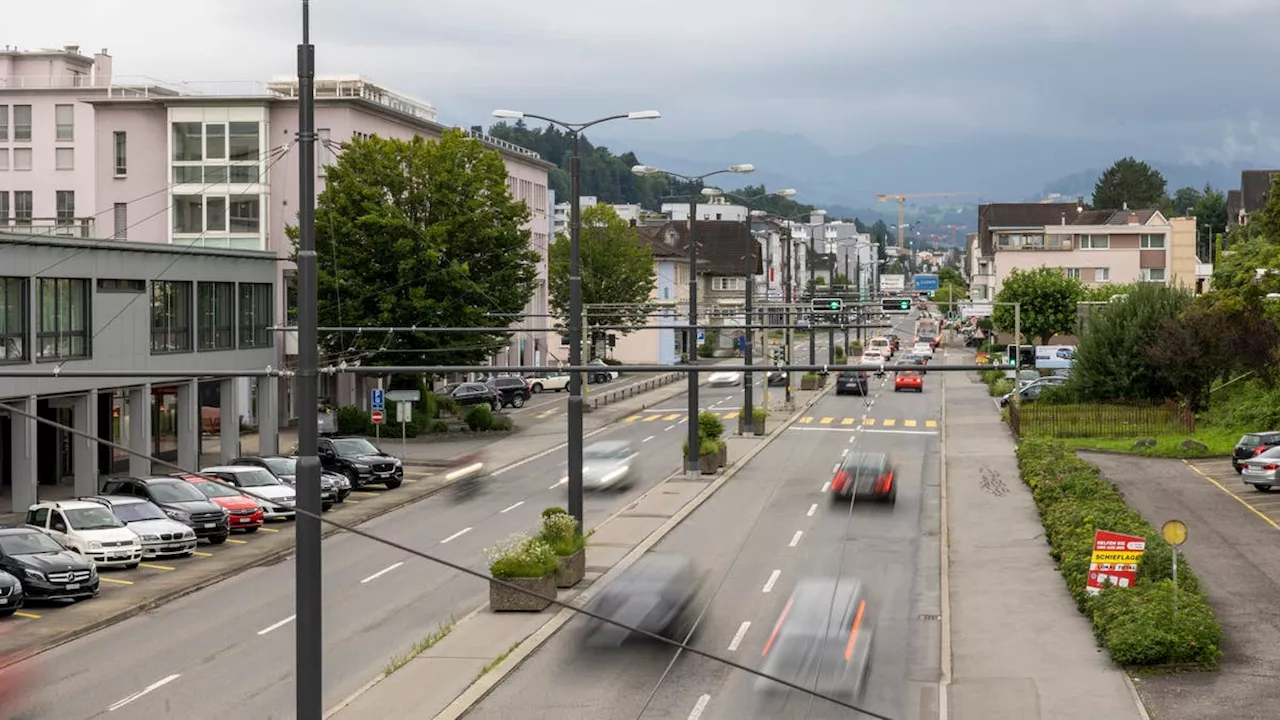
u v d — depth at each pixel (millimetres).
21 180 102000
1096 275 141375
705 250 153125
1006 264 142375
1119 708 22750
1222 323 67625
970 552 37938
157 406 60344
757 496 49906
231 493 44938
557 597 32188
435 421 73625
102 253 49156
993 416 80375
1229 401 71500
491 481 55719
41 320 45875
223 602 33094
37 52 105875
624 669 25906
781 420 78812
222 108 78250
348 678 25578
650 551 38344
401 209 70375
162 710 23625
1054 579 33812
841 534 41375
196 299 55625
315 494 18078
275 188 78938
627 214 193875
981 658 26391
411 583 34938
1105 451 61312
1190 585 30234
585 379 87312
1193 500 46219
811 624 28984
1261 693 23359
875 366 26719
